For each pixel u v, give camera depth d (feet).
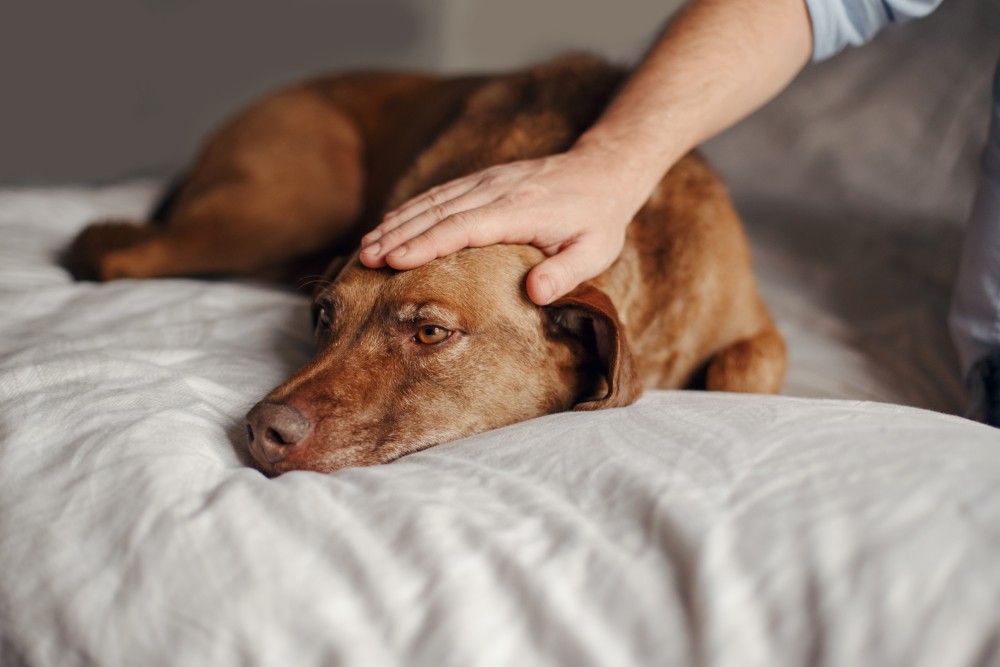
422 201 5.71
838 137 11.84
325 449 4.97
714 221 7.05
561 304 5.53
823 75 12.85
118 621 3.37
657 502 3.42
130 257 8.65
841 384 7.27
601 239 5.60
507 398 5.61
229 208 9.45
